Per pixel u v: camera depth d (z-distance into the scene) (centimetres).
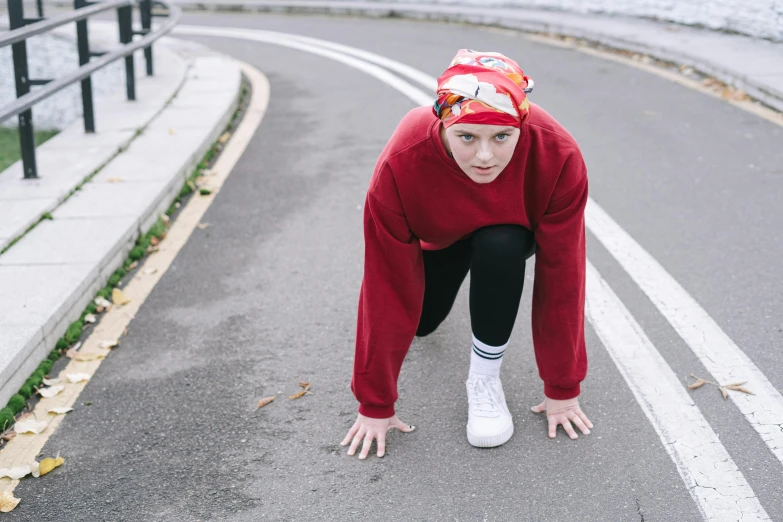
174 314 388
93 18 1581
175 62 964
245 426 301
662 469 263
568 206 248
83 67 574
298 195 545
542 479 263
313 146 661
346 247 455
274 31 1358
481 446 280
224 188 568
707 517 242
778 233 438
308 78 946
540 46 1027
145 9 896
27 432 300
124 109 724
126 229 446
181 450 289
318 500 261
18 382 320
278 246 462
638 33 963
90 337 368
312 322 374
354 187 555
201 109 733
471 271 267
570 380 278
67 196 498
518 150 236
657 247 429
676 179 528
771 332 341
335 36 1256
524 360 332
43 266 399
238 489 268
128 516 258
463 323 363
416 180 242
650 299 374
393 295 262
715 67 772
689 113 678
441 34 1200
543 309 267
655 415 291
